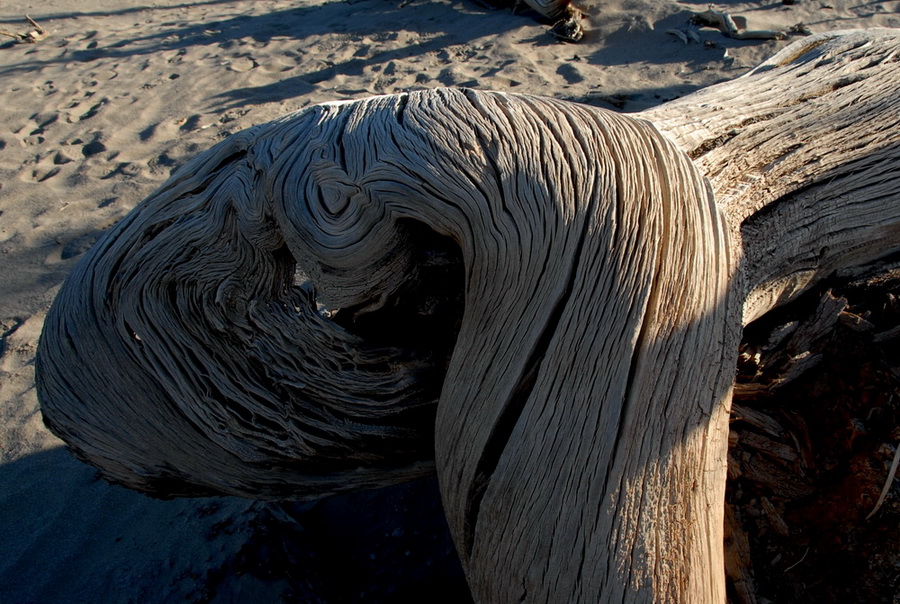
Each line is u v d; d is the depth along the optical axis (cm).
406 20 749
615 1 693
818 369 215
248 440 202
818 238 211
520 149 178
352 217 179
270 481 211
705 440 159
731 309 173
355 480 213
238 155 202
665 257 166
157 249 194
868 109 225
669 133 210
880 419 202
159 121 592
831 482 208
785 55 288
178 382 198
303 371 197
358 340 193
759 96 237
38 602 251
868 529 200
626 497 151
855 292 220
